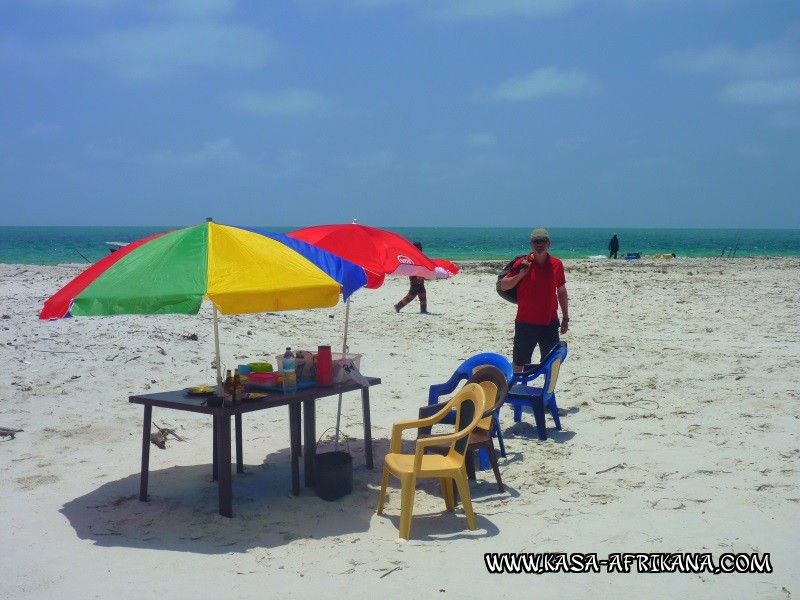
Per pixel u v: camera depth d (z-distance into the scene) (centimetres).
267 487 620
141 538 516
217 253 528
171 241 544
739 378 982
